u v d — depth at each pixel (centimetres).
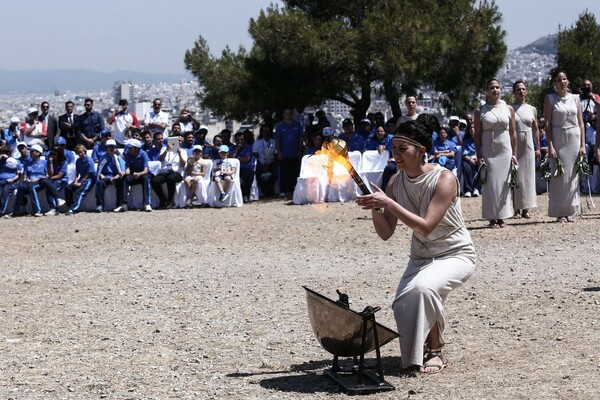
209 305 1023
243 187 2319
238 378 730
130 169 2227
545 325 873
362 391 671
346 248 1439
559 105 1591
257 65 2717
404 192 726
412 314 708
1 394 701
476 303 985
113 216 2091
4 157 2195
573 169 1600
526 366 731
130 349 838
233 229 1741
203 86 2888
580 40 3831
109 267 1320
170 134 2495
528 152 1620
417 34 2517
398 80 2562
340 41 2517
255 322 934
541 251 1323
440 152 2219
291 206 2159
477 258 1287
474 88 2814
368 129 2302
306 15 2564
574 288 1045
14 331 921
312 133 2338
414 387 684
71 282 1201
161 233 1722
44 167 2202
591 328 852
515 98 1620
